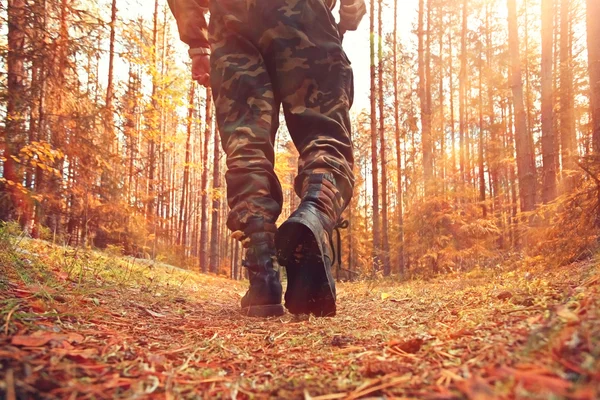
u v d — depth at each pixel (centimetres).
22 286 189
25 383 72
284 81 220
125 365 96
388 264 1645
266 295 217
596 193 445
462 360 89
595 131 562
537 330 88
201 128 2256
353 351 121
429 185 1106
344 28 251
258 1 221
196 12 260
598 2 588
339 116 219
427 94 1714
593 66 583
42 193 668
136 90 760
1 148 570
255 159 219
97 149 697
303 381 89
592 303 98
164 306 243
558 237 474
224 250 4103
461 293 297
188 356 118
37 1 607
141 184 1146
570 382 56
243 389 87
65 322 145
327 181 196
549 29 942
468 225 1028
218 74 229
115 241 950
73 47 630
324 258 185
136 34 729
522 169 1016
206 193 1817
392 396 72
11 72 606
